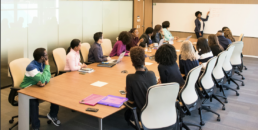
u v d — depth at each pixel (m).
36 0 5.20
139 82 2.31
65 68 3.85
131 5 9.03
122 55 4.16
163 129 2.27
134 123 2.42
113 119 3.49
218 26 8.80
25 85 3.02
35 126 2.95
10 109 3.82
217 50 4.52
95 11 7.09
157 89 2.08
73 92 2.79
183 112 2.63
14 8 4.77
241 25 8.37
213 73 3.79
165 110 2.26
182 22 9.54
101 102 2.45
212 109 3.92
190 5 9.21
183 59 3.39
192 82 2.82
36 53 2.99
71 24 6.25
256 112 3.82
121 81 3.21
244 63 7.38
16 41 4.91
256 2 7.96
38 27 5.34
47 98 2.60
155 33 6.63
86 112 2.27
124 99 2.53
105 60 4.36
